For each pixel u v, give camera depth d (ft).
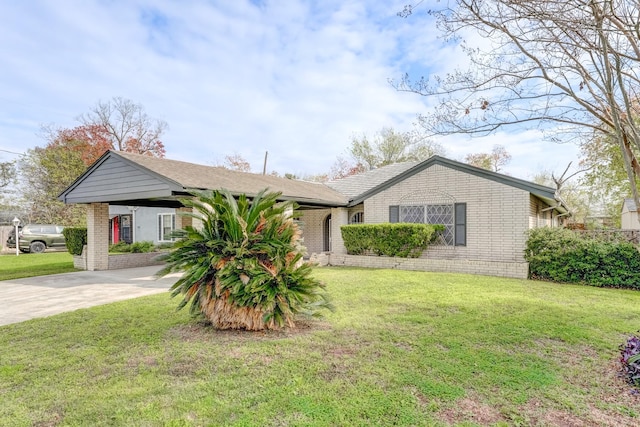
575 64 12.64
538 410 9.28
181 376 11.39
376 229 40.11
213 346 14.03
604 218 75.00
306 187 48.88
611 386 10.55
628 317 17.84
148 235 73.26
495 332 15.46
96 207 39.96
